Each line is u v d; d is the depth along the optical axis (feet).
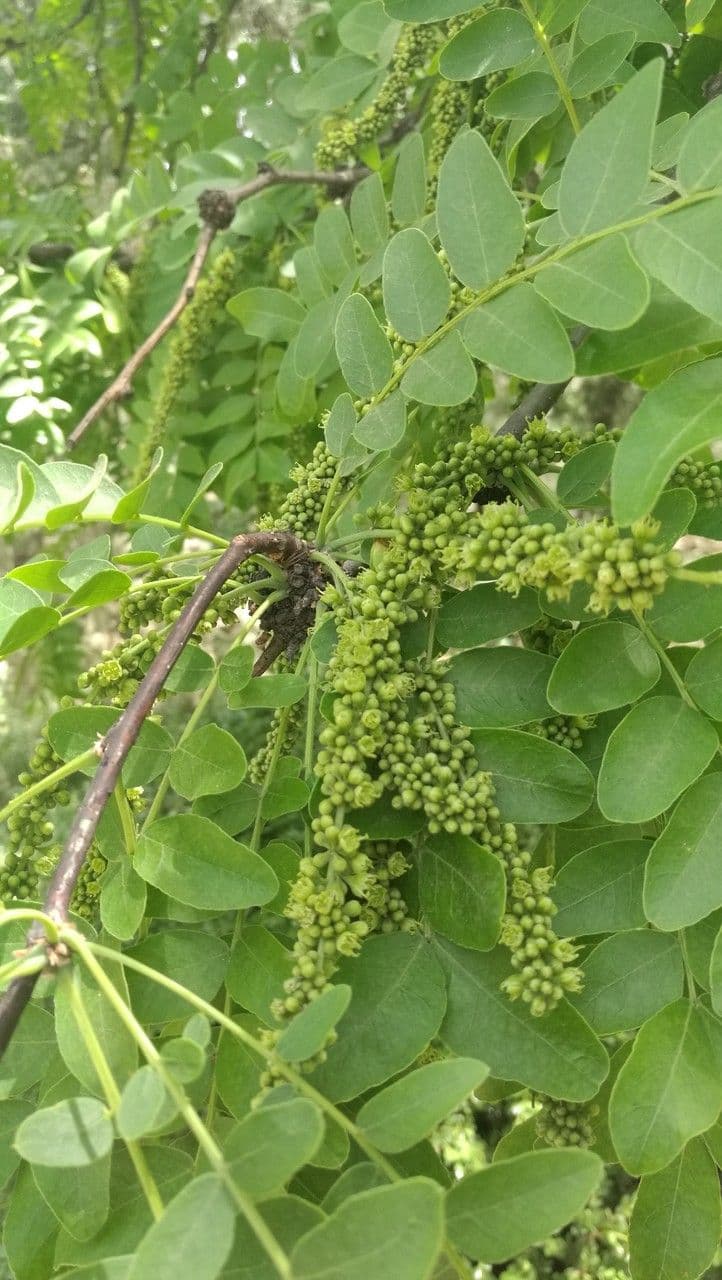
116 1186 0.76
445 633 0.90
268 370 1.87
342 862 0.77
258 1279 0.61
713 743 0.78
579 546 0.77
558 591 0.77
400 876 0.83
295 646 1.07
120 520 0.93
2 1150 0.82
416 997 0.77
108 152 3.01
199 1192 0.61
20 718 3.43
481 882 0.78
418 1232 0.56
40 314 2.02
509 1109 2.76
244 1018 0.82
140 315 2.26
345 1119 0.66
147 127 2.46
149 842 0.84
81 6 2.75
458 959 0.78
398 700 0.84
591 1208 2.59
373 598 0.89
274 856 0.88
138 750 0.91
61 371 2.20
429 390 0.86
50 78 2.80
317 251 1.37
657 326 0.83
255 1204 0.62
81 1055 0.77
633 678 0.82
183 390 1.99
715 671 0.80
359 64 1.61
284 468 1.83
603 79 1.03
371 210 1.33
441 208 0.83
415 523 0.91
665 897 0.76
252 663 0.96
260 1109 0.62
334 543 1.02
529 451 0.99
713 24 1.24
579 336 0.97
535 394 1.14
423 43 1.53
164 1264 0.59
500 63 1.01
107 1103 0.75
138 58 2.70
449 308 0.87
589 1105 0.79
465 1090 0.64
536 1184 0.61
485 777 0.81
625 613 0.85
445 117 1.47
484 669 0.88
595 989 0.79
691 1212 0.79
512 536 0.80
